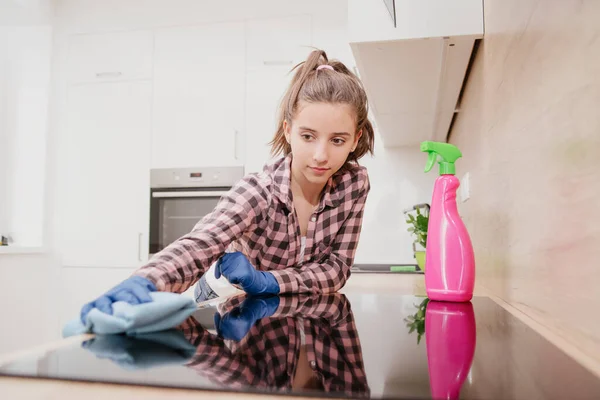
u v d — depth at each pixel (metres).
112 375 0.30
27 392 0.28
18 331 2.39
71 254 2.64
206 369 0.32
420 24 1.06
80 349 0.37
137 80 2.65
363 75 1.32
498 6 0.83
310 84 0.79
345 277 1.01
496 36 0.86
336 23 2.46
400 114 1.73
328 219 1.00
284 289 0.87
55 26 2.75
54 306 2.63
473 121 1.24
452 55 1.15
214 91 2.56
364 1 1.09
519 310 0.69
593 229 0.39
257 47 2.53
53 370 0.31
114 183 2.64
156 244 2.56
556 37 0.49
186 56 2.61
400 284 1.26
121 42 2.68
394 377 0.30
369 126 1.00
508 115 0.76
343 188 1.00
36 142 2.67
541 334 0.48
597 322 0.38
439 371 0.32
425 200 2.36
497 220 0.89
